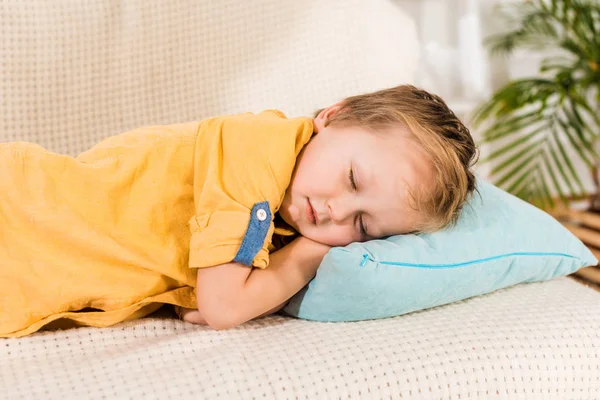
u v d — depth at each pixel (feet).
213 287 2.80
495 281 3.23
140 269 2.98
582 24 6.95
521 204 3.58
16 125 4.23
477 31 7.57
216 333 2.87
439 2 7.48
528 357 2.75
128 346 2.83
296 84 4.74
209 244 2.79
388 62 4.85
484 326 2.91
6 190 2.85
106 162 3.04
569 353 2.82
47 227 2.85
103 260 2.92
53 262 2.85
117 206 2.97
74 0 4.43
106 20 4.50
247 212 2.85
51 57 4.34
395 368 2.59
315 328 2.95
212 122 3.23
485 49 7.67
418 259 2.93
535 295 3.33
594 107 7.72
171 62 4.62
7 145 2.96
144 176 3.05
